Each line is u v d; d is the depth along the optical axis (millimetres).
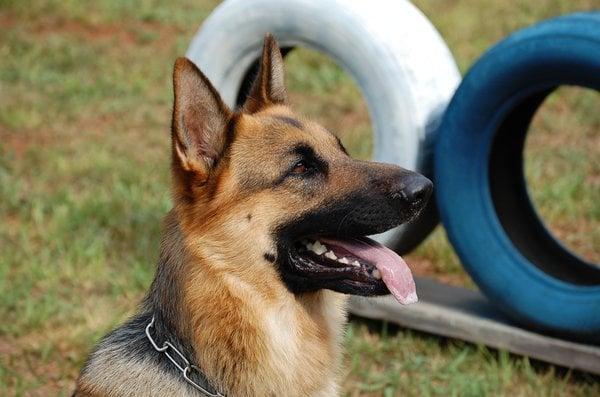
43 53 16328
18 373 7383
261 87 5816
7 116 13398
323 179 5285
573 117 13867
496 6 18891
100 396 5203
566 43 6770
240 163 5191
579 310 7008
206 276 5113
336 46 7977
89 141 12906
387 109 7797
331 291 5543
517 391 7223
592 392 7117
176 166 5094
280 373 5230
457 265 9430
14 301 8375
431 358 7695
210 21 8641
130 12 18578
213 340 5113
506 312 7523
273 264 5250
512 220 7676
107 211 10359
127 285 8711
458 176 7535
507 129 7613
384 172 5262
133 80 15305
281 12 8188
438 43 8078
